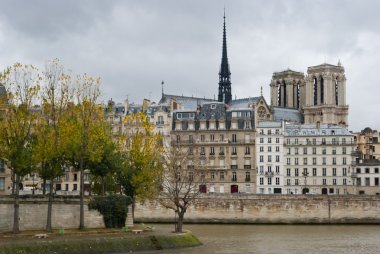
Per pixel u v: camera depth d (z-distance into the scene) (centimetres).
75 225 13725
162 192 18662
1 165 17050
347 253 12738
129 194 15812
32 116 12412
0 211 12731
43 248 10962
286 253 12625
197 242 13638
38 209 13312
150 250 12406
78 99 13862
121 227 13938
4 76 12238
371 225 19862
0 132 11906
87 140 13350
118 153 15500
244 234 16475
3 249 10444
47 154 12281
